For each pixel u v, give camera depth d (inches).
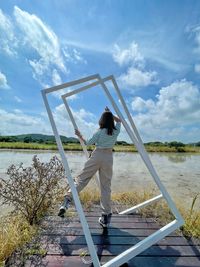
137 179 296.0
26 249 87.7
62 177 132.5
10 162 433.1
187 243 95.3
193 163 569.9
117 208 143.3
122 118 89.0
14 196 116.9
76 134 119.0
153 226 113.3
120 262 70.5
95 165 101.5
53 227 110.3
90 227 110.7
